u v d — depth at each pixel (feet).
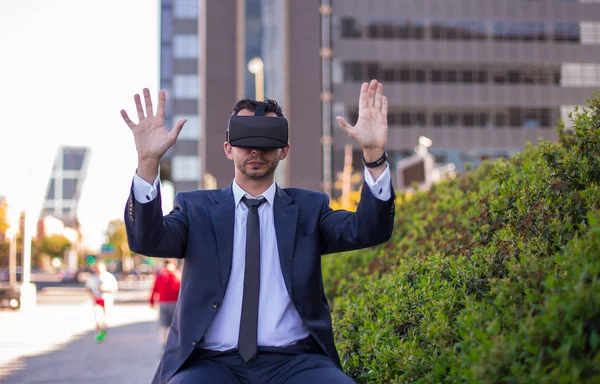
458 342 9.57
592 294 7.09
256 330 10.37
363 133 10.49
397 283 13.83
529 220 12.01
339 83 190.08
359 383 12.74
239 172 11.09
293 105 188.03
